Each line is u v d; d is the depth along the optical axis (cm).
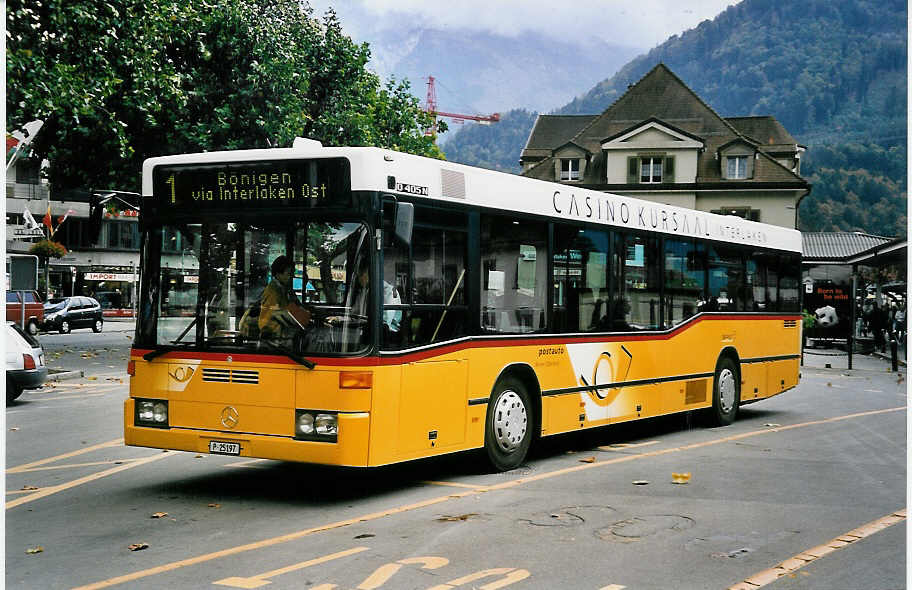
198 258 855
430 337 877
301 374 802
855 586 582
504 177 994
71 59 2078
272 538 698
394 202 823
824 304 4509
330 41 3206
